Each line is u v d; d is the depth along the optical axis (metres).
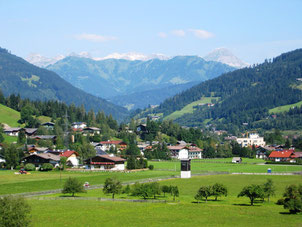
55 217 90.81
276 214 94.56
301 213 95.44
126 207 101.94
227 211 97.56
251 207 103.25
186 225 84.31
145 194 116.38
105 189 119.25
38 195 121.50
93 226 83.69
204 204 106.75
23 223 72.31
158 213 95.00
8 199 74.50
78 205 104.38
